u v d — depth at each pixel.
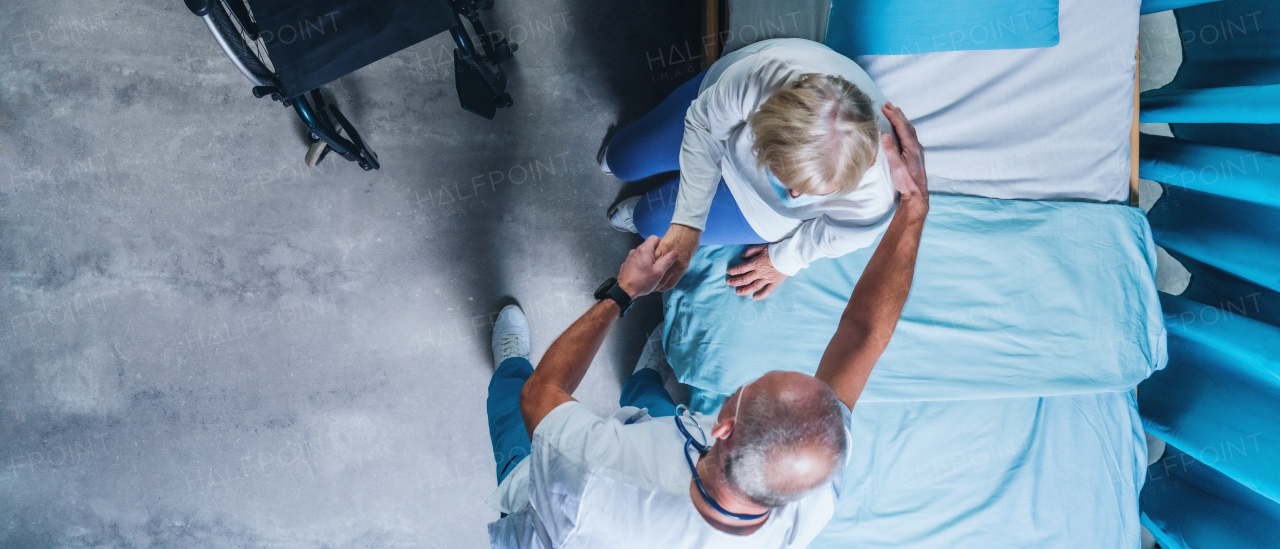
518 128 2.34
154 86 2.18
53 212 2.17
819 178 1.00
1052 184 1.93
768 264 1.78
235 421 2.28
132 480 2.26
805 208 1.29
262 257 2.25
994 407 1.92
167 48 2.18
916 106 1.86
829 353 1.14
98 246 2.20
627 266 1.20
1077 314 1.88
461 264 2.33
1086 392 1.86
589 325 1.15
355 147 2.01
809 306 1.86
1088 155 1.92
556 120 2.36
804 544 1.10
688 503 1.00
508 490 1.31
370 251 2.29
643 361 2.27
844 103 0.99
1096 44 1.86
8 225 2.16
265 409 2.29
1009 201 1.92
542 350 2.41
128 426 2.25
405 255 2.31
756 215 1.56
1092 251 1.91
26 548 2.24
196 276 2.24
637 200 2.21
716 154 1.37
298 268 2.27
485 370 2.36
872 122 1.01
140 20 2.16
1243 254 1.93
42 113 2.15
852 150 0.98
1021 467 1.90
